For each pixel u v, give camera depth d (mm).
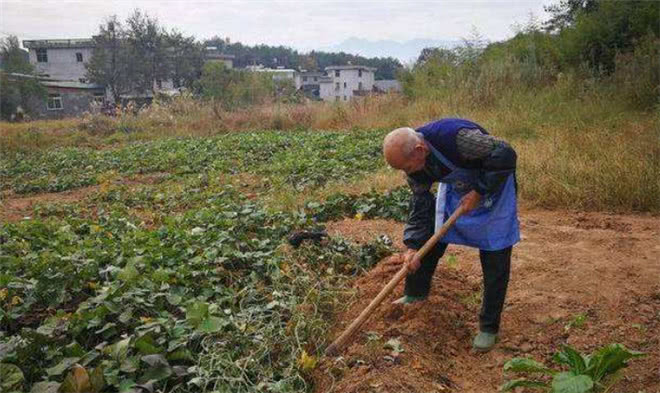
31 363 3686
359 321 3957
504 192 3898
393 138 3723
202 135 20734
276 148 14625
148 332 3836
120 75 44500
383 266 5141
